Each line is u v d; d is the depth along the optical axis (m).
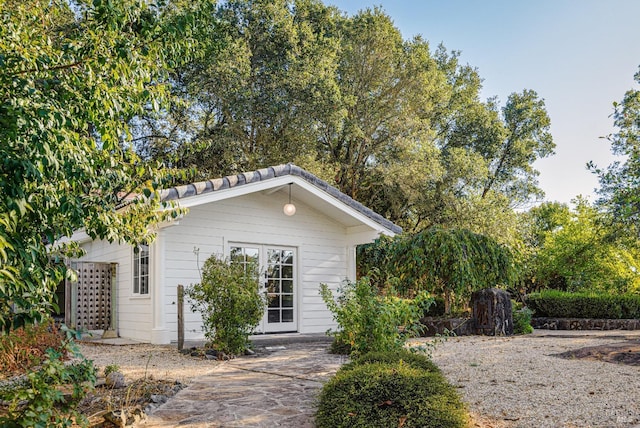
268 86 20.41
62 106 3.70
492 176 29.56
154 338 10.05
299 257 12.36
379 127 24.41
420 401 3.85
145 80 4.15
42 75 3.63
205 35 4.84
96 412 4.61
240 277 8.84
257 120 20.56
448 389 4.07
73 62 3.82
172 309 10.39
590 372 6.04
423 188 22.86
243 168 21.09
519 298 16.52
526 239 23.30
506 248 13.04
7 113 3.07
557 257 17.72
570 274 17.70
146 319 10.68
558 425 4.11
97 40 3.77
